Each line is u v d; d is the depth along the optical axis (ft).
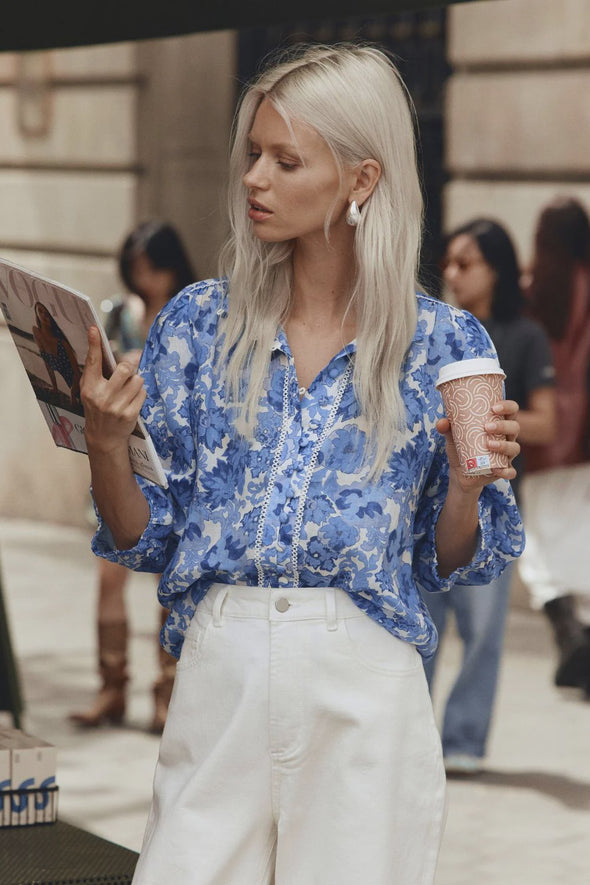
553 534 23.26
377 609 7.86
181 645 8.48
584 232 27.48
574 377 27.45
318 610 7.76
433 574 8.34
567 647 22.80
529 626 28.68
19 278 7.72
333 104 7.81
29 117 39.42
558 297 27.48
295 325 8.21
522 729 21.26
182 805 7.87
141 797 17.65
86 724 21.08
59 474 39.73
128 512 8.10
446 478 8.23
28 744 11.45
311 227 7.95
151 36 10.86
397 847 7.84
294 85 7.86
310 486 7.82
